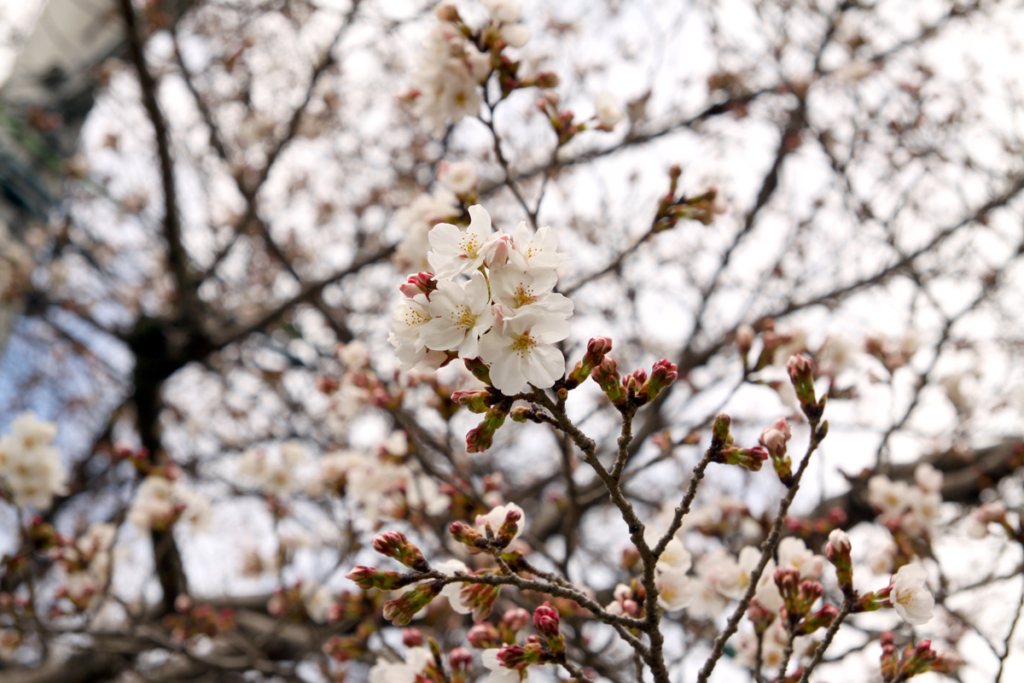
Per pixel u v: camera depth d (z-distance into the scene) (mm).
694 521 4062
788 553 2570
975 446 5055
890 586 1939
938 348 4312
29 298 8961
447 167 3055
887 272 5832
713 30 6590
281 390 8070
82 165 8367
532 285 1532
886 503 3809
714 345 6004
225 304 9086
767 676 2658
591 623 4492
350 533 4133
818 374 3504
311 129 8039
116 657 5234
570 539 3225
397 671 2266
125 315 9516
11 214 10461
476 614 1901
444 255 1604
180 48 7316
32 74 10516
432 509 3549
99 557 4477
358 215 8312
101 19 7641
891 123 6051
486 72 2992
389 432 4531
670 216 3193
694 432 3119
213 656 5578
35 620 3973
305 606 4699
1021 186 5680
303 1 6680
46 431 3951
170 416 8836
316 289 7246
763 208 6816
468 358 1584
